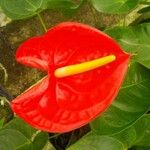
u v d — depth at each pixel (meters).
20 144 0.40
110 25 0.53
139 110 0.41
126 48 0.42
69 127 0.32
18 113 0.32
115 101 0.41
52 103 0.33
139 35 0.42
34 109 0.32
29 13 0.43
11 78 0.48
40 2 0.43
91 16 0.52
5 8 0.42
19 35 0.49
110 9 0.41
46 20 0.50
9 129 0.40
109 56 0.32
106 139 0.39
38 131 0.41
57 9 0.50
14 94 0.48
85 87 0.33
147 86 0.42
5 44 0.49
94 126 0.40
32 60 0.34
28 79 0.49
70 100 0.33
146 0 0.49
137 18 0.49
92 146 0.39
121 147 0.39
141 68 0.43
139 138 0.40
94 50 0.34
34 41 0.33
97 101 0.32
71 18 0.51
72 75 0.34
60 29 0.33
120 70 0.32
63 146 0.49
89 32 0.33
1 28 0.49
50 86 0.34
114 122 0.40
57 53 0.34
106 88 0.32
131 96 0.42
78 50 0.34
